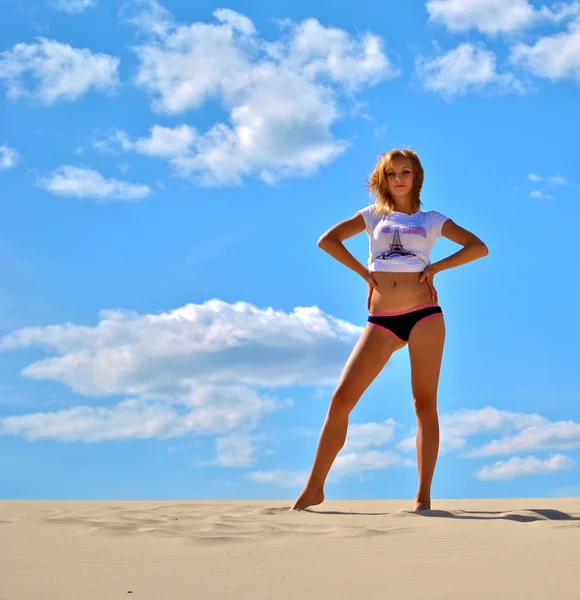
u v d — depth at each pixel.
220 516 4.77
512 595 2.41
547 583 2.59
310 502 5.87
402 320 5.92
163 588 2.58
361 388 5.96
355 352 6.02
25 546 3.55
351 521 4.54
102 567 2.98
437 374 5.93
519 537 3.76
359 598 2.41
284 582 2.67
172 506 6.10
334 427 5.95
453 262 5.93
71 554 3.30
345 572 2.85
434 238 6.13
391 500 7.21
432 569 2.89
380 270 6.01
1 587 2.61
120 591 2.54
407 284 5.93
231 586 2.61
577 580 2.64
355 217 6.25
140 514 4.96
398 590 2.52
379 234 6.07
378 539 3.71
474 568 2.90
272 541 3.67
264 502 6.81
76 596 2.46
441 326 5.93
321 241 6.18
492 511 5.57
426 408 5.92
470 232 6.01
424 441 5.89
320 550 3.37
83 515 4.99
